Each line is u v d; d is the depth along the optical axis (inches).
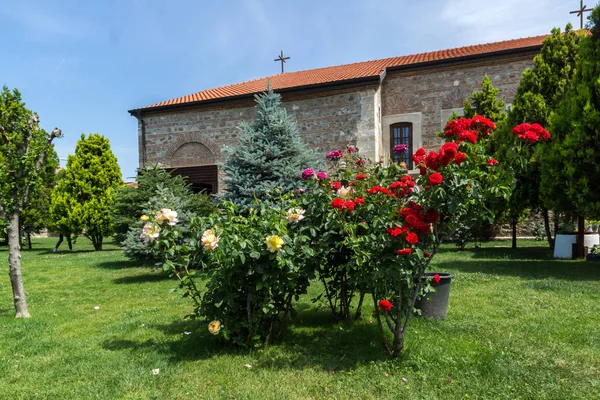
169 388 121.0
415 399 110.9
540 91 411.2
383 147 554.3
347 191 154.9
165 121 618.5
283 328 167.2
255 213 151.5
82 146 601.9
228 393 116.8
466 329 163.9
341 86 515.2
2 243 885.2
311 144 536.4
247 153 331.6
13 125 214.5
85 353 150.8
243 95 557.6
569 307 194.5
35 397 117.0
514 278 272.2
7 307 237.8
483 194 127.5
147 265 354.9
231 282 145.3
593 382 116.4
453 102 523.8
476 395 111.7
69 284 311.3
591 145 303.4
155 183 387.2
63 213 601.0
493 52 494.0
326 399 112.7
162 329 181.0
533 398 109.0
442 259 375.2
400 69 539.2
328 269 168.2
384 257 129.0
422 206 129.5
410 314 135.6
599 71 304.7
